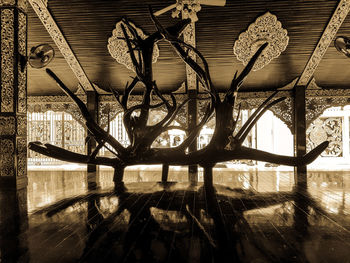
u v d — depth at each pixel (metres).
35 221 2.62
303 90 6.99
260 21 5.38
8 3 4.42
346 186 4.75
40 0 5.04
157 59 6.39
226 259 1.75
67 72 6.88
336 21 5.26
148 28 5.58
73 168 8.09
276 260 1.74
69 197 3.79
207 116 3.54
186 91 7.33
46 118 9.56
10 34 4.42
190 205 3.24
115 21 5.50
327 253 1.85
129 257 1.79
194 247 1.95
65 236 2.20
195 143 7.02
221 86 7.18
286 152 8.80
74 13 5.36
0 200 3.60
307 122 7.21
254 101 7.37
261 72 6.67
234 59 6.27
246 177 5.98
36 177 6.18
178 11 4.15
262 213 2.89
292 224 2.50
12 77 4.41
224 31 5.65
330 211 2.97
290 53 6.08
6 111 4.41
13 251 1.90
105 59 6.40
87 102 7.34
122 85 7.23
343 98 7.12
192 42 5.85
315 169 7.49
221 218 2.69
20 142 4.52
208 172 3.47
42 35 5.90
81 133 9.51
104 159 3.54
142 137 3.37
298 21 5.37
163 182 5.04
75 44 6.04
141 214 2.85
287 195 3.90
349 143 8.79
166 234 2.23
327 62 6.39
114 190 4.33
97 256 1.81
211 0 3.98
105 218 2.71
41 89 7.50
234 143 3.39
